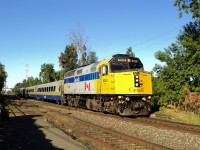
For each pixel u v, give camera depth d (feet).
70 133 46.96
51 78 313.53
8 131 49.47
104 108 77.71
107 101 76.02
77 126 55.93
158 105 88.79
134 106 69.21
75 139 42.11
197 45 80.33
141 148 35.29
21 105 130.52
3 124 58.29
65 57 212.43
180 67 84.43
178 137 42.09
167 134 44.68
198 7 81.51
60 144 37.17
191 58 79.15
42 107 115.44
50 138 41.47
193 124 54.34
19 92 319.27
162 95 85.56
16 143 38.75
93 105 85.40
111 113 79.46
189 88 79.56
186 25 86.69
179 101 80.38
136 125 54.80
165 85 82.84
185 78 80.48
